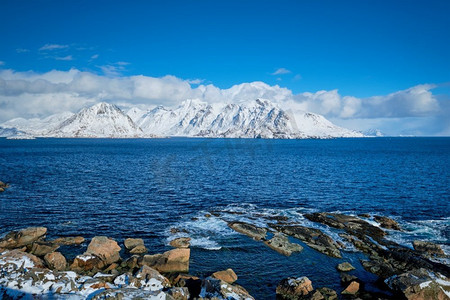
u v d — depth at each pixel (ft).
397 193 156.66
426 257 77.05
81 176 202.59
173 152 474.08
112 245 76.07
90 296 50.85
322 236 89.97
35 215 110.52
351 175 220.84
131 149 547.90
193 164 291.79
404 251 80.94
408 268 72.08
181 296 54.80
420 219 112.27
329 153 471.62
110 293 49.14
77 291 52.16
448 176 216.13
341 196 149.38
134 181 185.88
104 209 120.67
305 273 70.79
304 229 95.86
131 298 48.55
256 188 168.45
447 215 117.50
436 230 99.09
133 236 92.02
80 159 330.13
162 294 51.21
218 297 53.83
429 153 478.18
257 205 131.03
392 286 62.03
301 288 60.70
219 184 179.93
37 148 543.80
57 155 382.22
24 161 295.89
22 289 51.01
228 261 75.77
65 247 81.41
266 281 66.85
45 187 160.66
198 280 63.00
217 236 92.17
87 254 71.15
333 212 120.78
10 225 99.25
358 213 119.65
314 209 125.08
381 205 132.16
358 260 77.36
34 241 84.89
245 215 114.62
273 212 119.65
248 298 54.24
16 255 62.08
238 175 218.59
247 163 308.81
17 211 114.73
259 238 90.12
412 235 94.22
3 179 183.11
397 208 127.34
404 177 211.20
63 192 149.18
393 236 93.09
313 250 83.10
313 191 161.17
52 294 50.70
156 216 112.57
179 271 69.67
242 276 68.64
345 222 104.42
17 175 200.23
